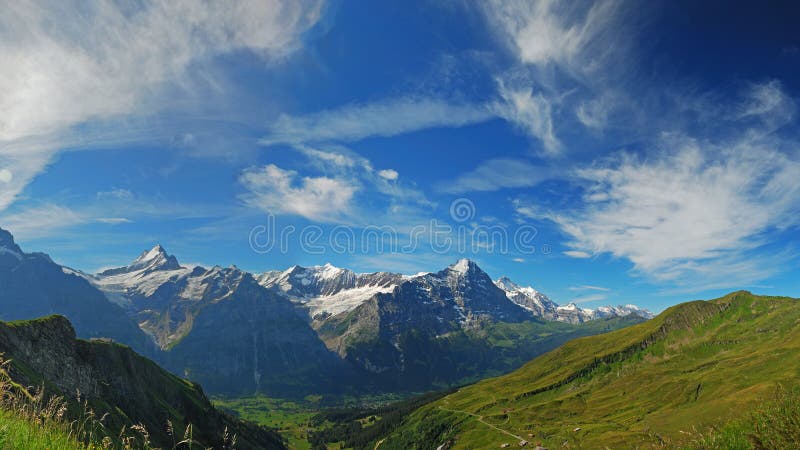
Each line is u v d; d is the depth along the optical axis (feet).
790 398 47.73
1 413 36.76
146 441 43.39
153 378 508.12
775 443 43.42
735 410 51.80
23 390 42.19
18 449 33.22
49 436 36.94
